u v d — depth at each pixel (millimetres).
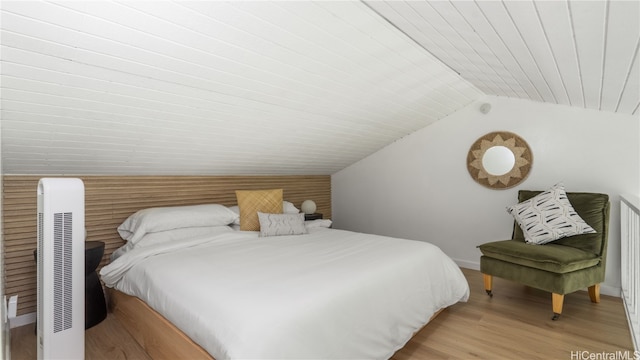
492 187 3578
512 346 2066
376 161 4566
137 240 2578
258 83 2250
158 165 2955
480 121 3652
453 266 2633
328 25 1875
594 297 2725
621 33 1286
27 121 1897
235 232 2961
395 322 1897
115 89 1889
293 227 3143
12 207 2387
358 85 2652
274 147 3375
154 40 1639
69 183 1598
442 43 2146
